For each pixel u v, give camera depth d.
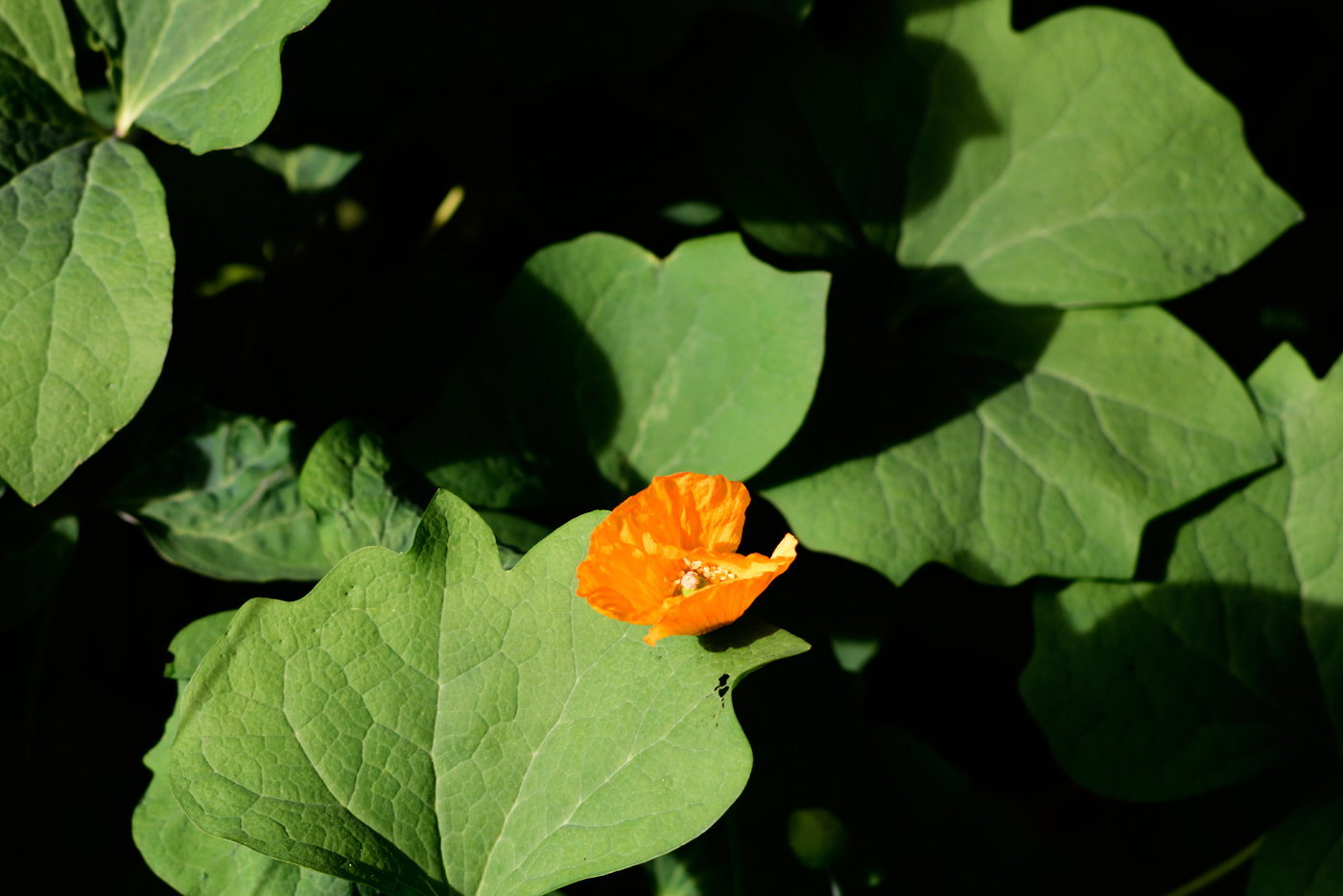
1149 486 0.86
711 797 0.78
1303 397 0.87
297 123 0.88
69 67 0.83
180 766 0.78
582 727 0.79
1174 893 0.87
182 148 0.86
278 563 0.84
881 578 0.88
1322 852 0.85
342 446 0.83
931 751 0.86
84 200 0.82
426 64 0.87
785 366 0.85
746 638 0.79
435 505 0.80
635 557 0.78
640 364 0.86
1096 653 0.86
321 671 0.79
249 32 0.82
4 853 0.85
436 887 0.78
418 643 0.79
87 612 0.86
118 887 0.83
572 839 0.78
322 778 0.78
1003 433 0.87
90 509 0.85
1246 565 0.87
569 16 0.87
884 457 0.86
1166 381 0.88
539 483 0.85
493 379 0.86
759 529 0.88
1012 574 0.86
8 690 0.85
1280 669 0.86
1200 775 0.86
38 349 0.80
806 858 0.85
